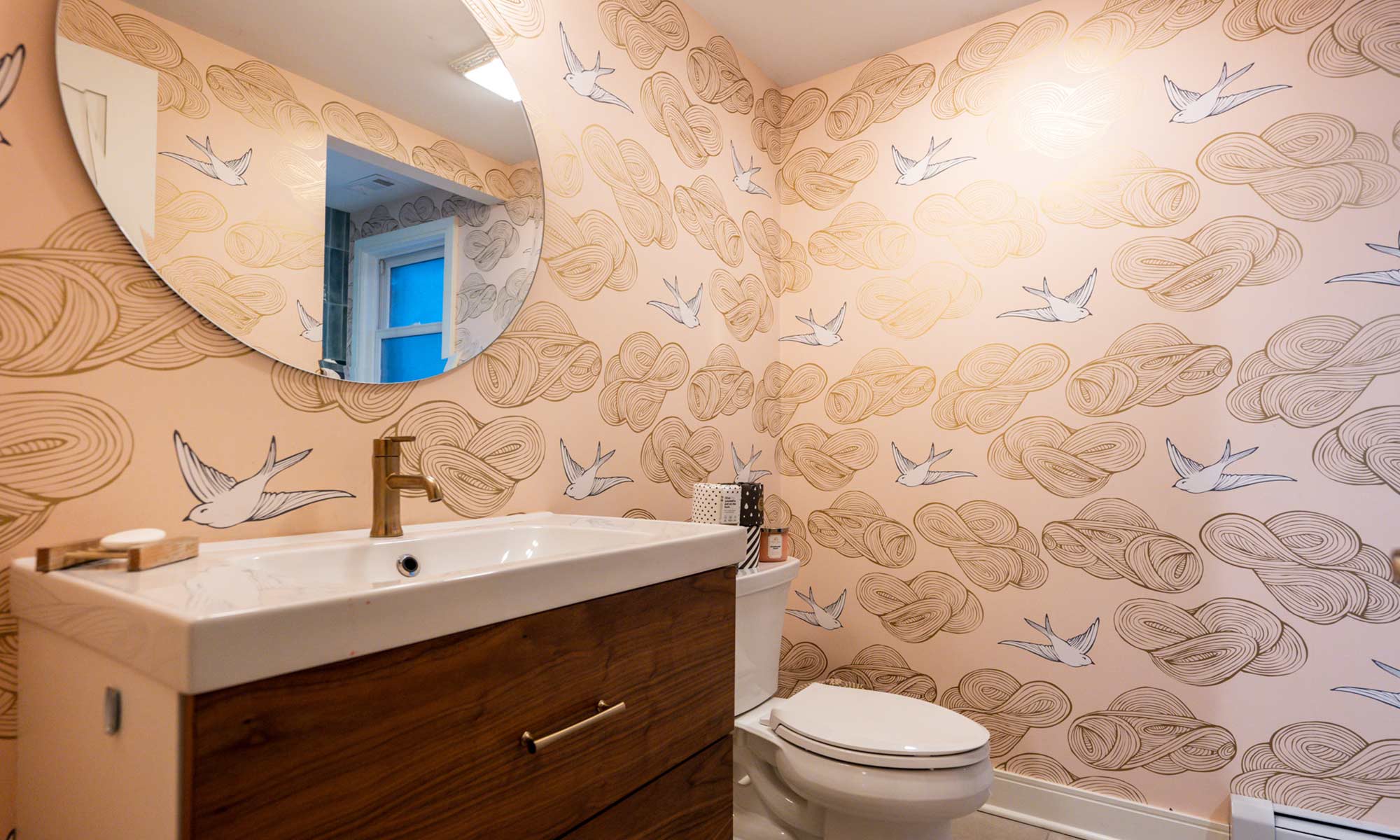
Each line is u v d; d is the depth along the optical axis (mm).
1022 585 1979
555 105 1607
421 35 1340
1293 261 1688
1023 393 2002
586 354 1673
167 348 996
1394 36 1609
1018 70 2047
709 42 2127
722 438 2137
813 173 2416
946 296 2137
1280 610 1670
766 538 1846
